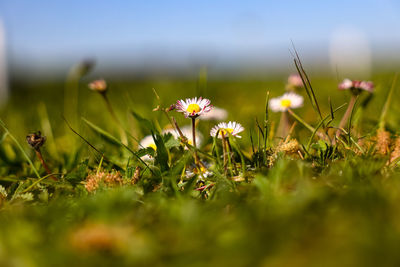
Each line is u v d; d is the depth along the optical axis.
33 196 0.43
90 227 0.36
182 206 0.38
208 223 0.36
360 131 0.52
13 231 0.36
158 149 0.45
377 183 0.38
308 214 0.36
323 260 0.32
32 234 0.36
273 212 0.36
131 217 0.38
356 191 0.37
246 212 0.37
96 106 1.03
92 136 0.61
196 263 0.34
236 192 0.40
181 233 0.36
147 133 0.59
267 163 0.45
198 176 0.43
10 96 1.55
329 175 0.41
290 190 0.40
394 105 0.59
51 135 0.60
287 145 0.45
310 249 0.33
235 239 0.35
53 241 0.36
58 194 0.43
